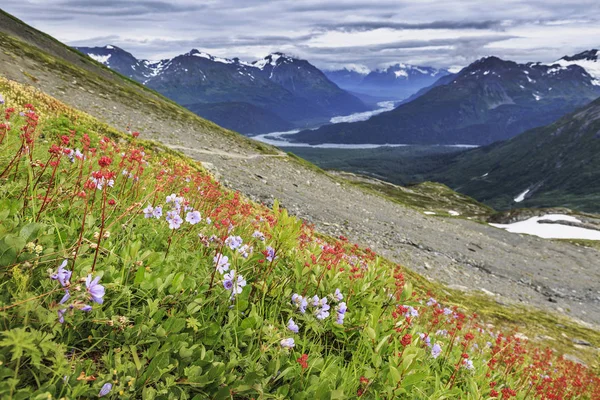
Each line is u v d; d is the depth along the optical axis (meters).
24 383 2.40
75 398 2.42
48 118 10.98
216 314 3.79
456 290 30.14
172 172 7.56
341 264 5.97
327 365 3.84
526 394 6.95
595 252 76.50
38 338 2.31
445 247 44.56
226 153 48.97
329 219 35.44
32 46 69.06
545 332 24.56
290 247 4.71
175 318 3.21
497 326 21.97
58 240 3.42
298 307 4.32
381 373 3.99
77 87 51.72
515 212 132.75
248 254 4.70
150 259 3.80
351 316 4.85
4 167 4.58
